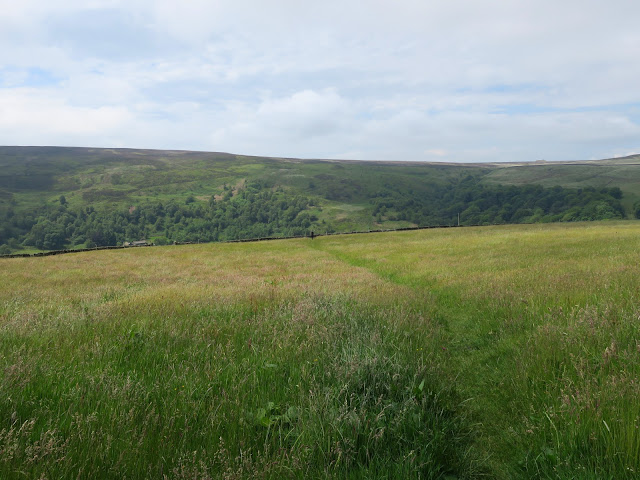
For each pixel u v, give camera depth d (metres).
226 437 3.63
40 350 6.02
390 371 5.03
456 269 17.91
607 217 156.50
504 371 5.70
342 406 4.08
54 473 2.89
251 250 41.50
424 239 40.09
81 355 5.80
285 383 4.92
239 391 4.50
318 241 47.91
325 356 5.61
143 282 20.62
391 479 3.22
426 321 8.63
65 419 3.68
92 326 7.76
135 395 4.20
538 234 33.94
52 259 36.19
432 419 4.16
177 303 10.84
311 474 3.18
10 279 22.56
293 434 3.70
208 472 3.12
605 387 4.09
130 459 3.15
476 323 8.66
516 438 3.96
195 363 5.41
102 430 3.50
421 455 3.45
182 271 25.45
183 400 4.19
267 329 7.32
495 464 3.71
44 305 12.56
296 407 4.12
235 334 7.00
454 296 11.77
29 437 3.32
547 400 4.32
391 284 14.80
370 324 7.67
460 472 3.52
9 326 8.05
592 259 16.05
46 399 4.11
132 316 8.80
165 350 6.16
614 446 3.14
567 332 5.97
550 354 5.38
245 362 5.44
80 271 26.67
